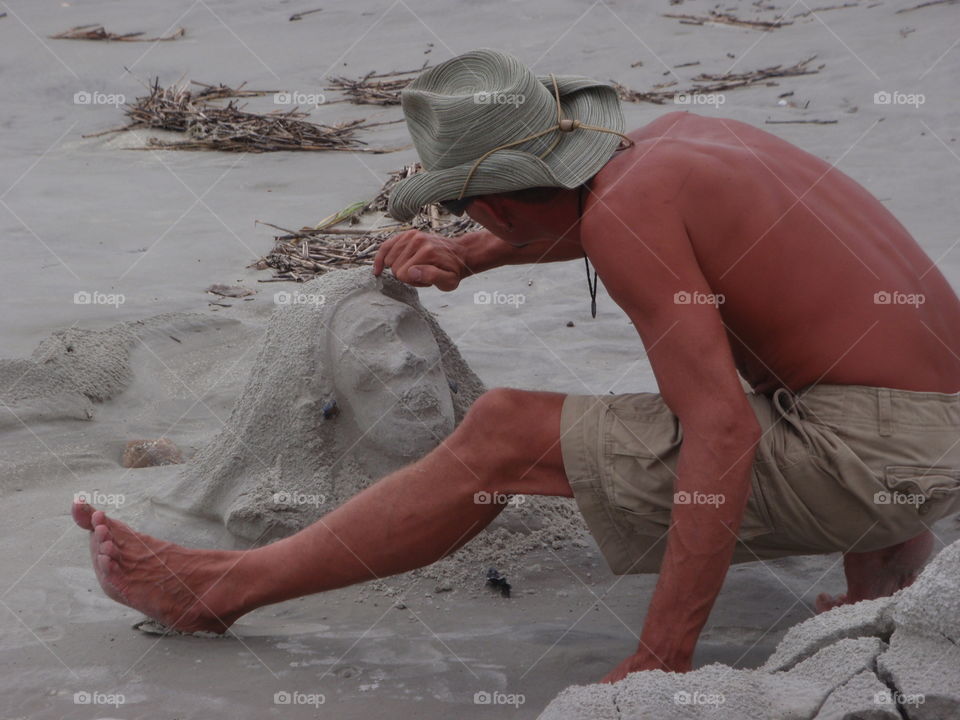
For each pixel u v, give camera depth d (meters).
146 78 19.72
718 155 4.26
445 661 4.50
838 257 4.25
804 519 4.26
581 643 4.65
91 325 8.82
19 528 5.89
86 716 4.08
